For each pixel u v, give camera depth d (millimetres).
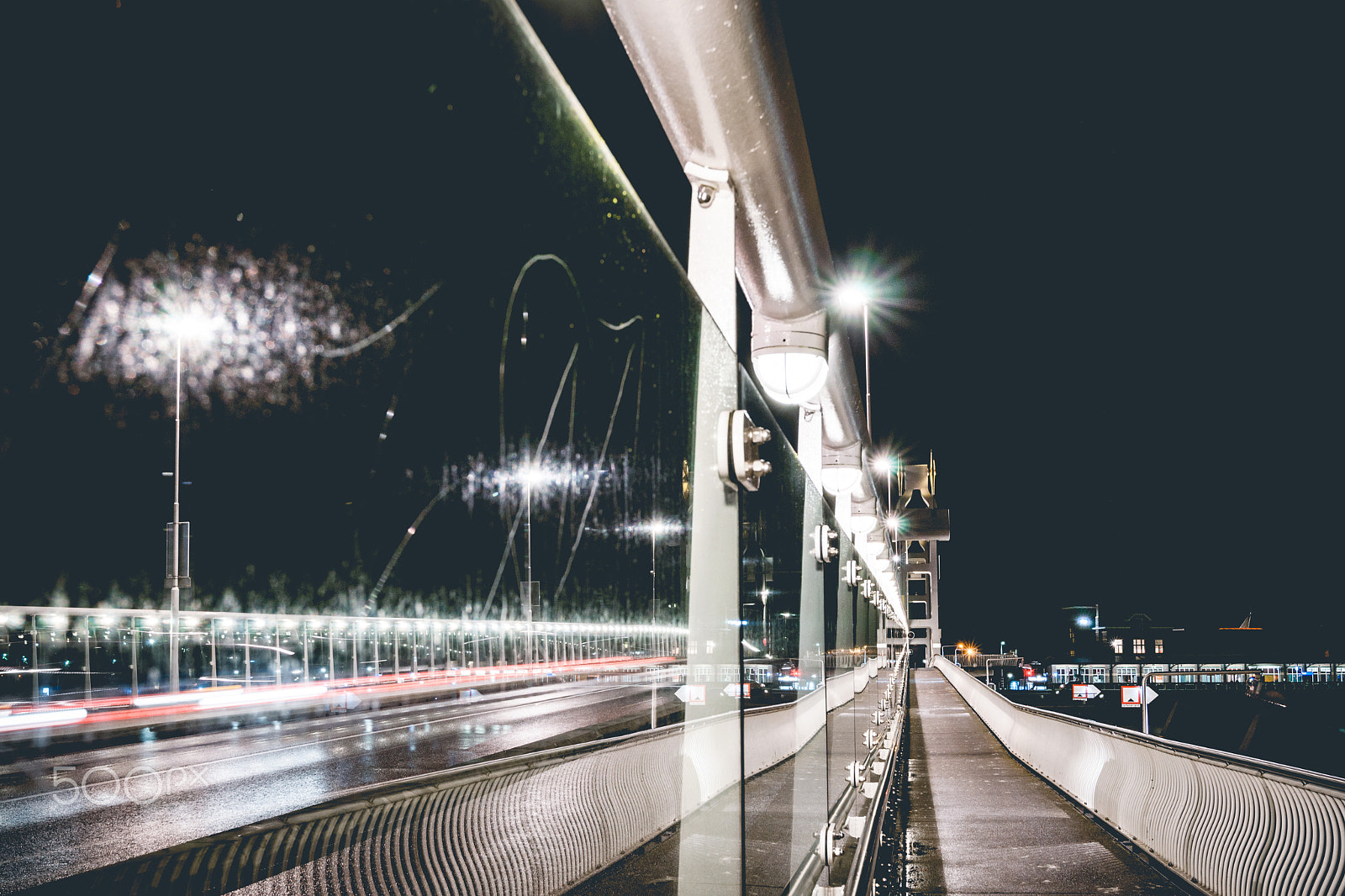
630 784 2473
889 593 19500
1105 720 118188
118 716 16062
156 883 943
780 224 4586
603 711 20812
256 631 29906
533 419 6480
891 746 11219
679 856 2391
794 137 4023
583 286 2791
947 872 8258
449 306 4656
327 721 19703
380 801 1412
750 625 3014
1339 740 99812
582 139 2266
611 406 3174
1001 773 15523
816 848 4379
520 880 1852
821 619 4922
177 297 2109
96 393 1410
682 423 2572
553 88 2020
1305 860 5742
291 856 1176
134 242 1436
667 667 2641
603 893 2232
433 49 1913
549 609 45812
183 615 23641
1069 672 128750
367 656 36219
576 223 2617
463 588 51031
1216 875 7137
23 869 6688
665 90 3385
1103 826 10367
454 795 1646
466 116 2139
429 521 51906
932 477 86062
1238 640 149000
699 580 2555
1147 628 146000
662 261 2490
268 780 11555
